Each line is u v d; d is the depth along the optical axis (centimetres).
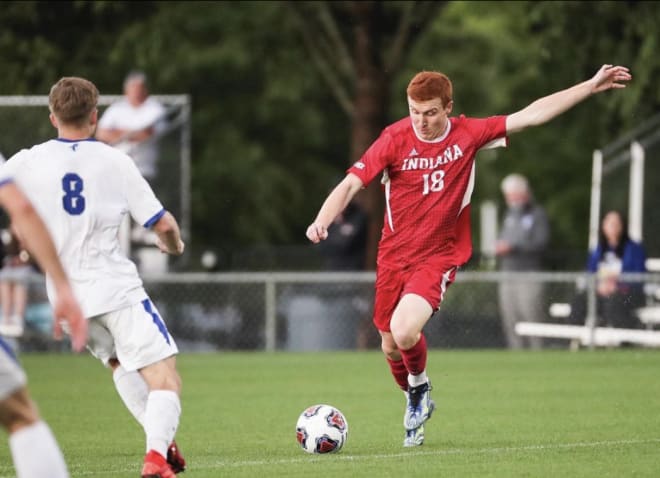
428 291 2550
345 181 2570
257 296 5462
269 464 2417
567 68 6656
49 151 2138
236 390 3966
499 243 5738
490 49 10150
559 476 2228
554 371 4431
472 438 2811
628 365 4616
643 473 2259
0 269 5347
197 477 2261
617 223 5391
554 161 10244
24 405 1650
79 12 6094
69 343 5353
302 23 6203
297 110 10350
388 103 6088
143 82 5797
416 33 6006
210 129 10181
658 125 5825
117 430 3061
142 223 2150
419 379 2670
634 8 5853
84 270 2111
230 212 10144
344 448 2670
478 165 10469
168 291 5459
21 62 6203
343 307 5478
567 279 5425
